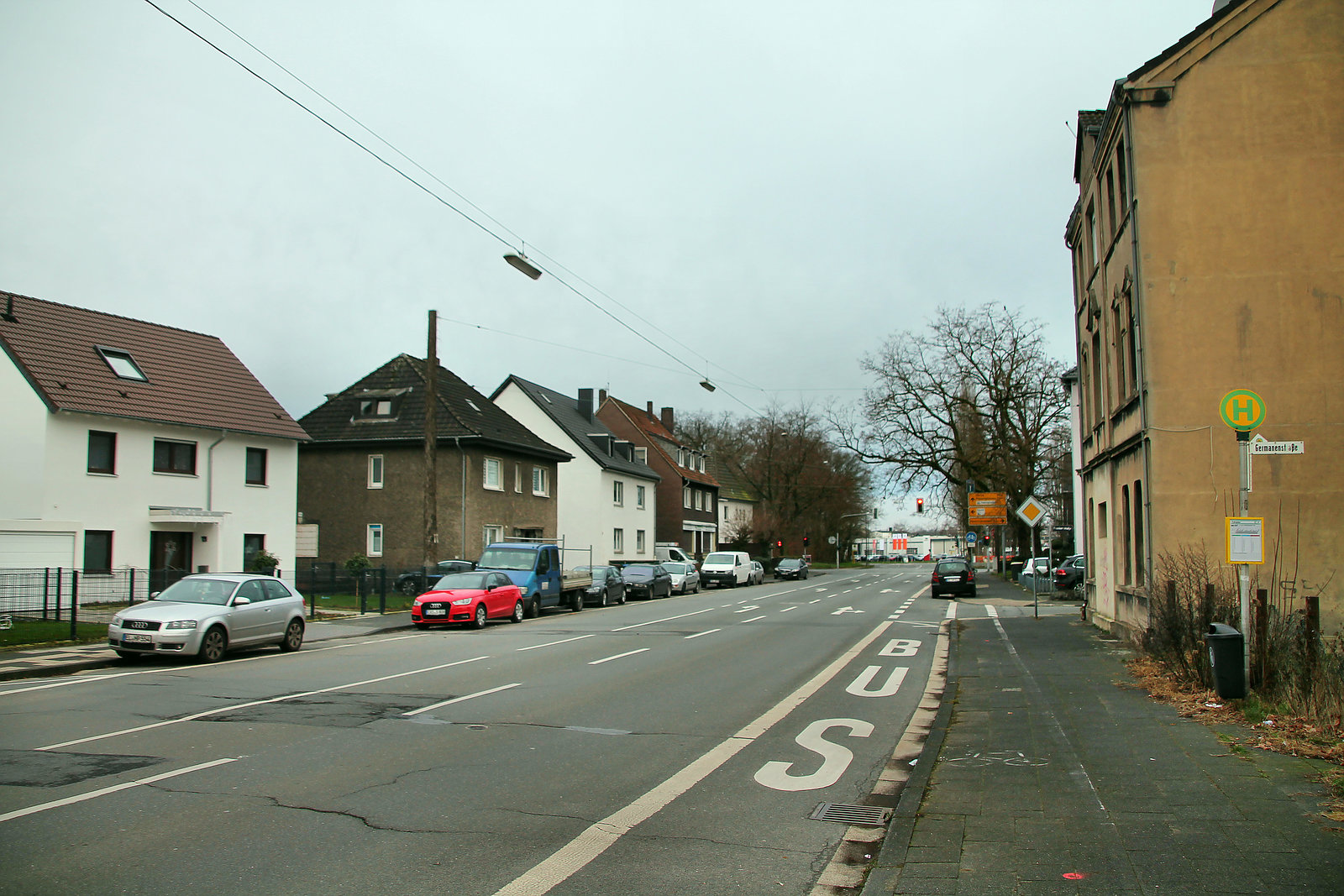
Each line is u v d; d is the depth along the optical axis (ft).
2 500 84.02
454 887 16.61
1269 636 33.60
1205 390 50.65
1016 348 152.15
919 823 19.88
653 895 16.42
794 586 167.84
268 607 56.75
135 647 50.65
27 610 68.59
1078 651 52.29
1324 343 49.88
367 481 130.93
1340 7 51.34
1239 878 16.01
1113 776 23.30
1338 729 27.17
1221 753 25.21
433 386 86.12
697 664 50.67
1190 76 52.26
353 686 41.63
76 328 95.76
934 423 156.97
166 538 94.58
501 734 30.66
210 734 30.25
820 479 263.08
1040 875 16.51
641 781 24.67
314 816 20.84
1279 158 51.19
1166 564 45.83
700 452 246.27
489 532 133.90
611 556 179.93
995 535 236.02
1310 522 48.96
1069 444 155.53
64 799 22.03
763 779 25.13
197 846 18.62
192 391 100.83
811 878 17.46
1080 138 70.28
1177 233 51.70
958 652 53.21
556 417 178.19
